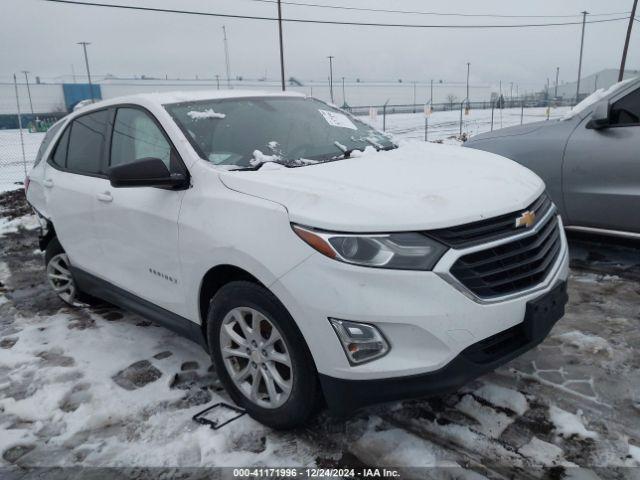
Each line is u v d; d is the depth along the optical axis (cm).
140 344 362
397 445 243
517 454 231
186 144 292
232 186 262
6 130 5069
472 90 9681
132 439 260
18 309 446
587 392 271
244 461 240
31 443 263
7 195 1135
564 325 346
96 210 348
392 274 210
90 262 375
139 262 318
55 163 420
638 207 391
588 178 415
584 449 232
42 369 334
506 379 287
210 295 283
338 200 228
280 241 228
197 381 309
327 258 216
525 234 235
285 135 325
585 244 498
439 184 248
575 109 446
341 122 369
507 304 223
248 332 254
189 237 270
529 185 270
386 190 238
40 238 445
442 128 2952
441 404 268
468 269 217
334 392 225
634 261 447
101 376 321
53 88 6016
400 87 8575
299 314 222
